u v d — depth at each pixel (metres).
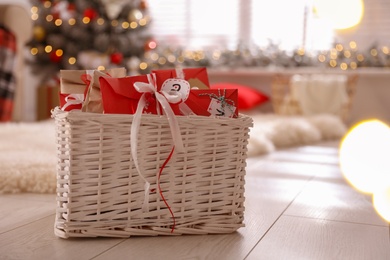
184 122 1.12
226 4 4.50
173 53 4.21
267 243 1.12
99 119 1.07
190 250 1.07
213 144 1.15
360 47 4.14
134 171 1.11
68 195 1.09
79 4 3.91
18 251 1.06
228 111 1.18
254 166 2.00
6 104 3.03
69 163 1.08
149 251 1.06
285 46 4.36
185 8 4.61
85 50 3.93
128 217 1.12
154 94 1.13
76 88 1.18
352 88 3.60
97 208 1.10
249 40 4.45
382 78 3.89
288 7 4.32
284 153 2.39
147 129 1.10
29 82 4.30
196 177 1.15
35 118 3.92
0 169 1.61
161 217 1.14
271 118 3.26
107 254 1.04
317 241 1.14
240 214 1.19
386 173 1.70
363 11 4.08
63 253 1.05
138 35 4.12
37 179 1.55
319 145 2.73
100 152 1.08
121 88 1.12
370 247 1.11
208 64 4.12
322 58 3.93
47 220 1.25
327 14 4.07
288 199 1.48
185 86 1.15
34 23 3.84
